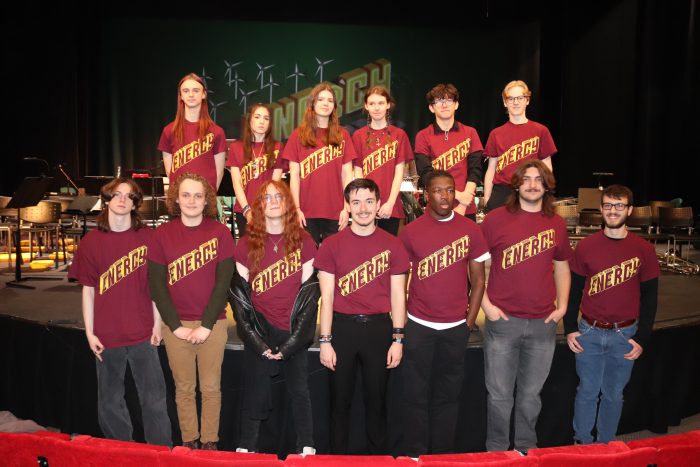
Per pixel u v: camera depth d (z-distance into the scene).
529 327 3.01
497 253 3.06
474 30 11.62
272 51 11.41
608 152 10.66
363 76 11.57
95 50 11.22
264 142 4.09
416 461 1.73
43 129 10.86
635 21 10.14
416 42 11.59
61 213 6.81
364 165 3.80
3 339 3.96
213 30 11.33
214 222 3.08
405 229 3.06
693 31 8.90
